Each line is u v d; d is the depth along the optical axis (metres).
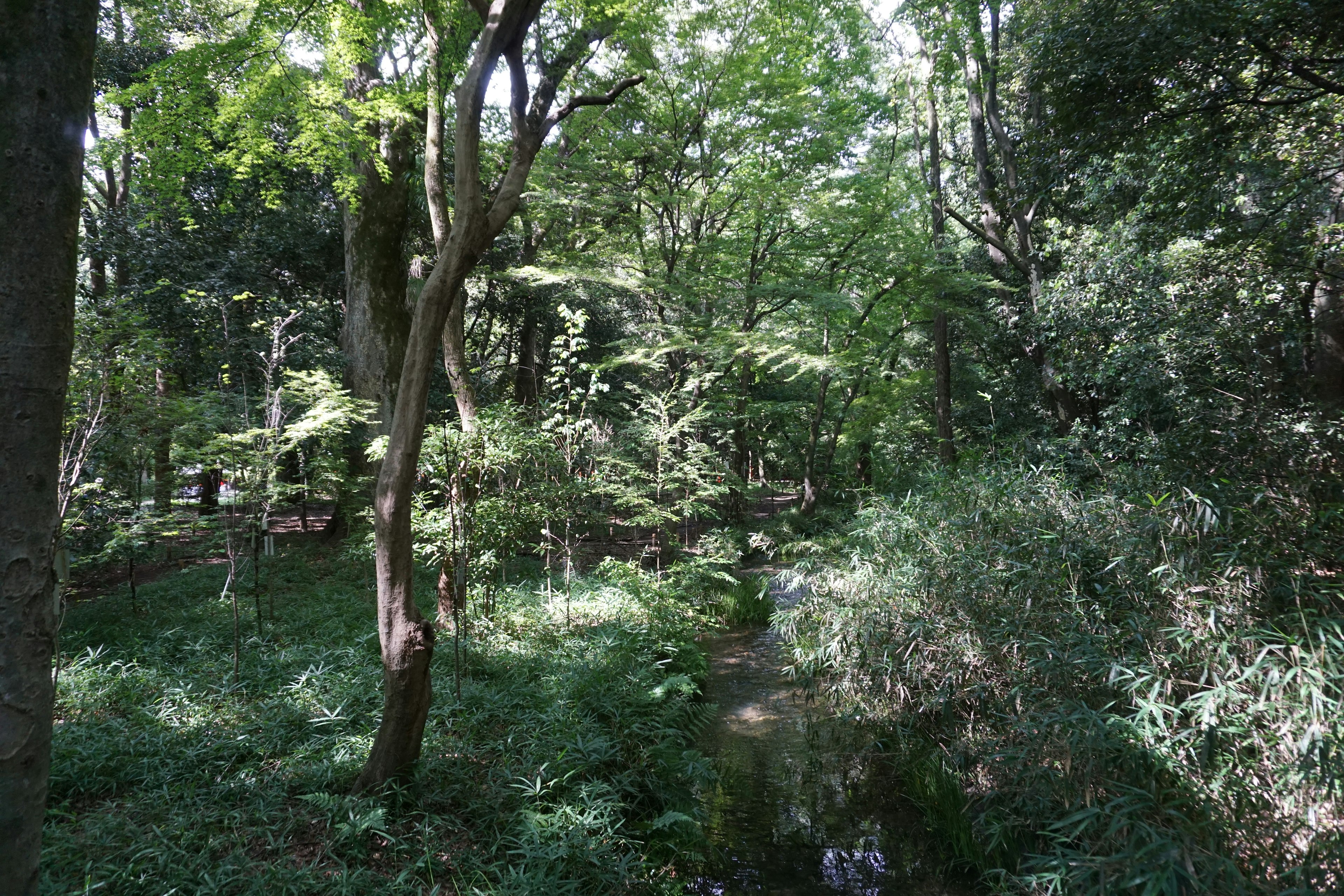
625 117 12.45
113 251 10.62
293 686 4.90
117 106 4.76
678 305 12.88
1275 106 5.95
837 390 18.12
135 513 6.68
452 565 6.46
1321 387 6.82
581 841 3.49
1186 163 6.46
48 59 1.49
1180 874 2.88
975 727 4.88
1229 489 4.66
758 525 15.73
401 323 10.65
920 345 18.64
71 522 5.49
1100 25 6.09
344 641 6.20
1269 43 5.40
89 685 4.71
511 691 5.18
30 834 1.48
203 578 8.45
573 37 4.48
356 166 9.62
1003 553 5.08
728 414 14.38
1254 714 3.45
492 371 17.92
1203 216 6.57
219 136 4.61
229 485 5.94
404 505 3.45
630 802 4.37
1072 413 11.36
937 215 14.41
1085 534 5.00
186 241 11.15
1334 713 3.04
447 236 4.06
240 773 3.66
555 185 11.66
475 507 6.09
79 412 4.92
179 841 3.06
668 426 10.14
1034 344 11.45
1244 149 6.64
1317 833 2.97
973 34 12.39
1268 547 4.10
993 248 13.57
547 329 17.28
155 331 5.60
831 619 6.15
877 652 5.57
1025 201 8.26
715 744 5.68
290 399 7.38
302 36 4.87
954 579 5.22
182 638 6.03
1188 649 3.80
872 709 5.74
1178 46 5.46
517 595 7.83
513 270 12.37
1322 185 6.67
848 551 6.78
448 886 3.13
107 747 3.81
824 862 4.08
